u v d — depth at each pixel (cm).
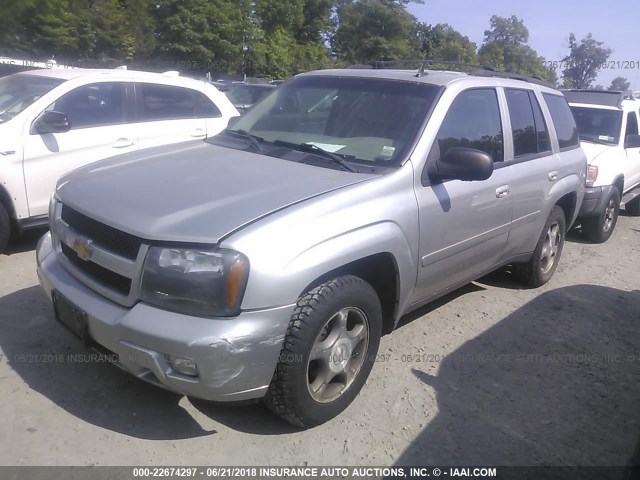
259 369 288
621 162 812
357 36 5006
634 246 808
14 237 584
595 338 480
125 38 2823
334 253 307
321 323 306
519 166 481
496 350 444
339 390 341
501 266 512
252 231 286
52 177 586
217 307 277
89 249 312
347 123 409
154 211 302
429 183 380
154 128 680
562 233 588
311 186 333
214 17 3334
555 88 592
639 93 1020
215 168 364
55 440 309
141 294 287
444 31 5531
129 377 368
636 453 259
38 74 652
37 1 2198
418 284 386
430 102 402
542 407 374
